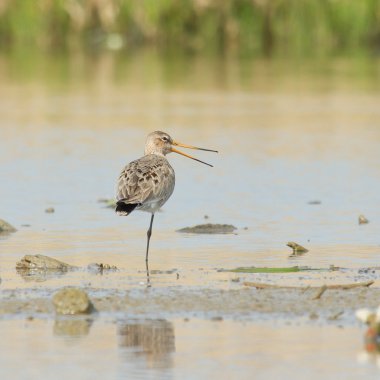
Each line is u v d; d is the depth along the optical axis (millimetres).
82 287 12516
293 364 9781
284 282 12789
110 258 14359
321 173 20703
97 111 28656
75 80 34938
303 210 17641
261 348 10203
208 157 22531
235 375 9516
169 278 13070
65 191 19297
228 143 24016
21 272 13500
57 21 45188
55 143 24031
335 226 16438
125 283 12789
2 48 44656
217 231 16203
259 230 16219
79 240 15586
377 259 14172
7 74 36469
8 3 45781
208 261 14117
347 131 25359
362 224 16562
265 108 29016
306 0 43594
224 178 20406
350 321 11023
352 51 42281
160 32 44750
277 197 18688
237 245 15172
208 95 31578
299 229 16234
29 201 18484
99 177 20484
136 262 14094
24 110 28844
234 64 38875
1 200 18562
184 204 18266
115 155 22594
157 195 14516
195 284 12695
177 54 42469
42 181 20125
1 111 28688
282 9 43969
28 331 10758
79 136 24922
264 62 39438
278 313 11289
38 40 45375
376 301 11648
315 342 10375
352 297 11820
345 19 43656
